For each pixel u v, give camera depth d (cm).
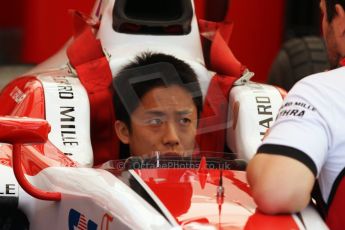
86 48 847
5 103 862
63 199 689
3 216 737
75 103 803
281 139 599
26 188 682
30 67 1466
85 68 830
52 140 779
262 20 1521
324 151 603
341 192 611
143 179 663
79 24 873
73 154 769
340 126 605
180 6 885
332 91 613
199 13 1312
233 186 661
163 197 630
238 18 1514
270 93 836
